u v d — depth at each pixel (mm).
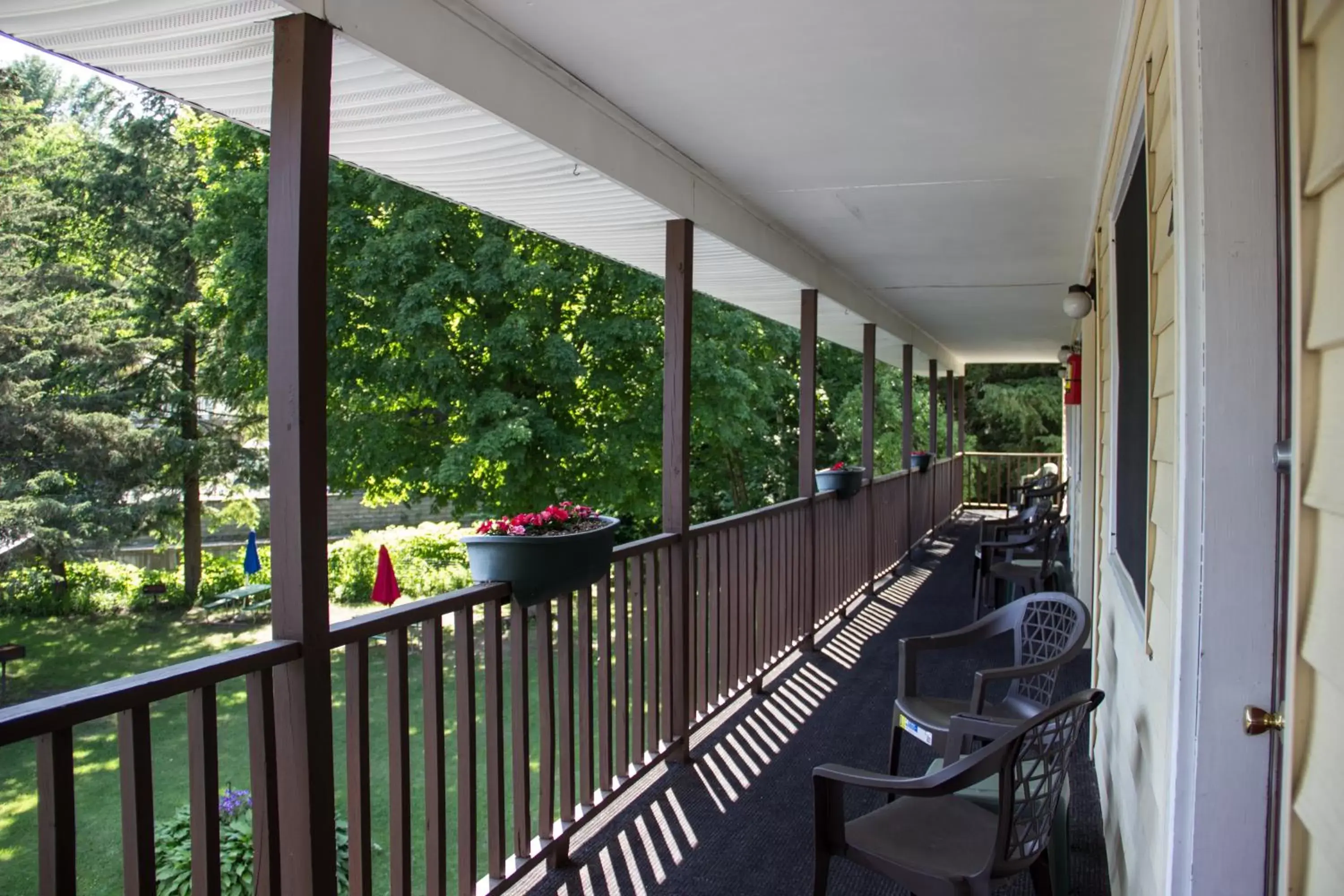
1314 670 1024
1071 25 2283
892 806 2236
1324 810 950
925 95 2799
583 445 10547
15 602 13266
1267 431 1265
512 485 10453
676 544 3639
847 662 5246
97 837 5352
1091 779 3475
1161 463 1876
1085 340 5801
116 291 13656
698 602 3936
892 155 3445
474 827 2398
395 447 10836
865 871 2775
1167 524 1750
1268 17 1257
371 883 2041
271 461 1734
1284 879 1066
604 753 3113
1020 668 2580
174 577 14406
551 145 2639
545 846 2717
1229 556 1287
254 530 16141
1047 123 3049
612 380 10961
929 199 4141
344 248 10062
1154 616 1931
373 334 10047
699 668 3939
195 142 13266
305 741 1729
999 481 15031
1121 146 2701
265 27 1815
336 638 1866
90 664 11258
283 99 1755
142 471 13258
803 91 2787
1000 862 1866
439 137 2596
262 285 9984
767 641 4750
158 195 13875
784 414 18812
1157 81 1873
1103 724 3248
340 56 1971
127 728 1436
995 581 6359
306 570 1729
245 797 3439
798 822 3119
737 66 2592
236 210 10383
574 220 3693
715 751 3807
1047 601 3023
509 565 2531
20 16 1801
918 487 10055
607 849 2936
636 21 2297
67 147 14672
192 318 13586
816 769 2012
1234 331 1271
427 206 9883
